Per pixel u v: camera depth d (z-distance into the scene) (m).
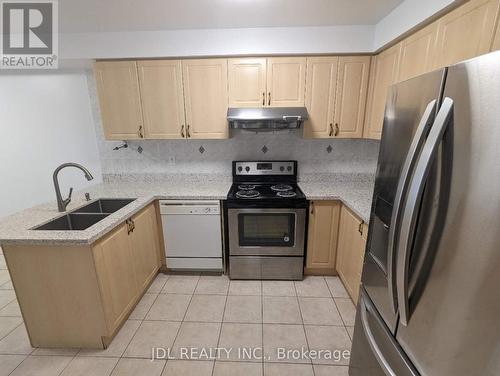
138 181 2.87
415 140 0.83
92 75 2.66
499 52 0.59
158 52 2.17
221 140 2.73
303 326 1.93
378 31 2.02
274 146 2.73
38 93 2.75
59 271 1.55
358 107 2.28
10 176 3.00
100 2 1.63
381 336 1.12
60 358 1.67
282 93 2.26
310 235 2.39
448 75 0.75
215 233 2.43
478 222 0.65
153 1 1.63
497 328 0.62
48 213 1.86
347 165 2.75
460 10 1.24
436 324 0.80
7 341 1.79
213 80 2.26
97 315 1.65
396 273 0.91
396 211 0.89
